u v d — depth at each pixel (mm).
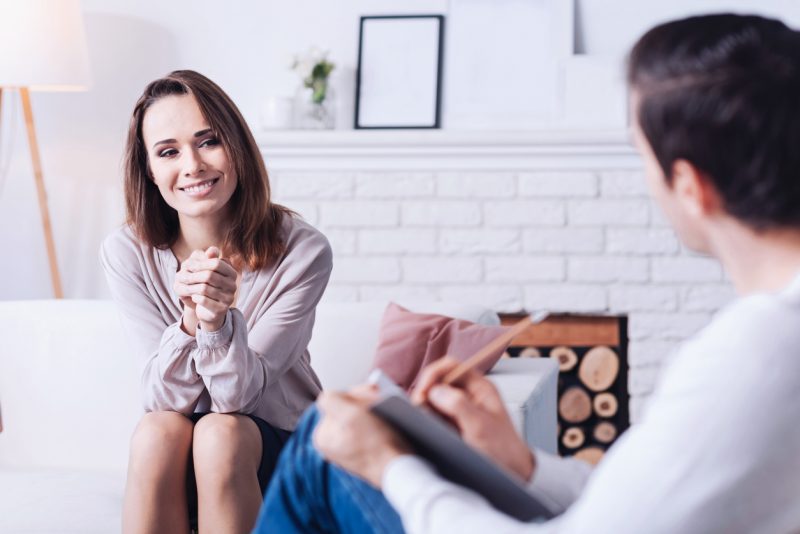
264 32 4035
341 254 3811
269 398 1935
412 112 3898
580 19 3896
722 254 921
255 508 1713
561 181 3711
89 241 4145
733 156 857
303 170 3805
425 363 2223
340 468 1124
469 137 3693
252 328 1940
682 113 871
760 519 819
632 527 826
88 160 4125
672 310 3695
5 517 1895
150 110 1962
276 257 1986
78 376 2326
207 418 1770
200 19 4066
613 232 3703
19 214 4160
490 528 899
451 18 3910
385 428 997
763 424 804
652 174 929
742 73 852
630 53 933
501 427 1099
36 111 4137
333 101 3887
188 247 2045
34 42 3500
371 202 3783
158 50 4086
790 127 842
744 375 811
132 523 1704
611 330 3775
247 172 1969
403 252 3783
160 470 1717
